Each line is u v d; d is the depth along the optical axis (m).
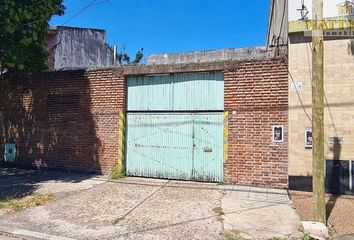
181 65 11.00
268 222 7.13
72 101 12.70
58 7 12.27
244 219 7.32
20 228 6.87
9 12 10.34
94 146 12.24
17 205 8.41
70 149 12.67
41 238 6.36
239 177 10.34
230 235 6.41
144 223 7.14
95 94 12.29
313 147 7.02
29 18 10.78
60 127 12.90
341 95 9.34
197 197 9.04
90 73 12.40
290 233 6.50
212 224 7.04
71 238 6.35
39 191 9.75
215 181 10.70
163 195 9.27
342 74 9.34
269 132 10.04
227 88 10.52
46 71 13.23
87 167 12.34
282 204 8.40
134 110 11.82
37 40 11.77
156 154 11.47
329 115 9.42
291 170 9.70
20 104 13.78
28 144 13.55
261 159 10.11
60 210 8.05
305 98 9.62
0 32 10.66
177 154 11.19
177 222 7.18
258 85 10.17
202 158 10.87
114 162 11.91
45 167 13.12
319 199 6.92
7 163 13.95
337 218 7.41
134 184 10.54
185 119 11.12
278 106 9.95
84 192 9.61
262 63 10.13
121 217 7.53
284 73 9.91
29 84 13.58
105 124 12.09
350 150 9.28
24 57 11.31
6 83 14.08
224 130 10.55
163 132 11.40
